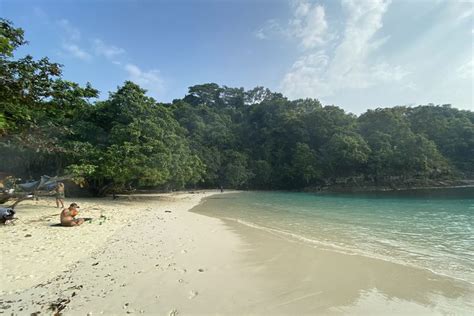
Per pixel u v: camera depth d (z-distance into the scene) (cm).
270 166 5494
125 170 1964
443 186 4509
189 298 479
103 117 2453
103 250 764
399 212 1716
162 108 2800
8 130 1022
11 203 1563
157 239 914
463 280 565
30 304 452
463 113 6241
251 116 7844
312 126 5741
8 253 707
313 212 1761
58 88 1015
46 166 2339
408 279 572
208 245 854
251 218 1497
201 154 4950
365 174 4772
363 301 471
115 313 425
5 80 801
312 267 649
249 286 533
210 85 9850
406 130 4791
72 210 1099
